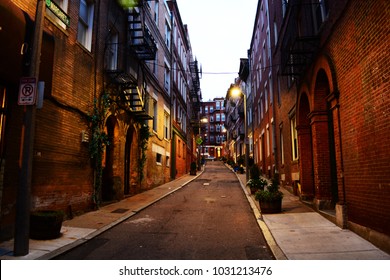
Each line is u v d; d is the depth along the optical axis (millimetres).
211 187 19203
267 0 21641
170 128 23234
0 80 6383
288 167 15164
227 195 15305
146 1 15641
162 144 20609
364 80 6434
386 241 5727
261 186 14523
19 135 7035
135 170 15125
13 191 6824
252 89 31297
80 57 9883
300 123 12188
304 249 6164
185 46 32031
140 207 11414
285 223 8500
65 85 8938
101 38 11414
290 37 11586
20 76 6527
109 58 12258
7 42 5996
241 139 40219
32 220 6855
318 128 9977
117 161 12953
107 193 12695
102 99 11273
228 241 7121
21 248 5676
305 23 10805
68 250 6258
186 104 32438
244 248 6570
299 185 12914
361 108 6621
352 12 6895
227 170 38188
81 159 9844
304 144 12117
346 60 7324
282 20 15930
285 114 15695
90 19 10883
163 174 20781
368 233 6449
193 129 38750
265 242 7016
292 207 10773
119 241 7117
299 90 12031
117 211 10531
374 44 5961
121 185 13172
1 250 5957
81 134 9836
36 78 5969
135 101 14461
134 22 13766
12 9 6125
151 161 17859
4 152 6582
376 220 6129
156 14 19688
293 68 12938
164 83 21422
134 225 8805
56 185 8445
